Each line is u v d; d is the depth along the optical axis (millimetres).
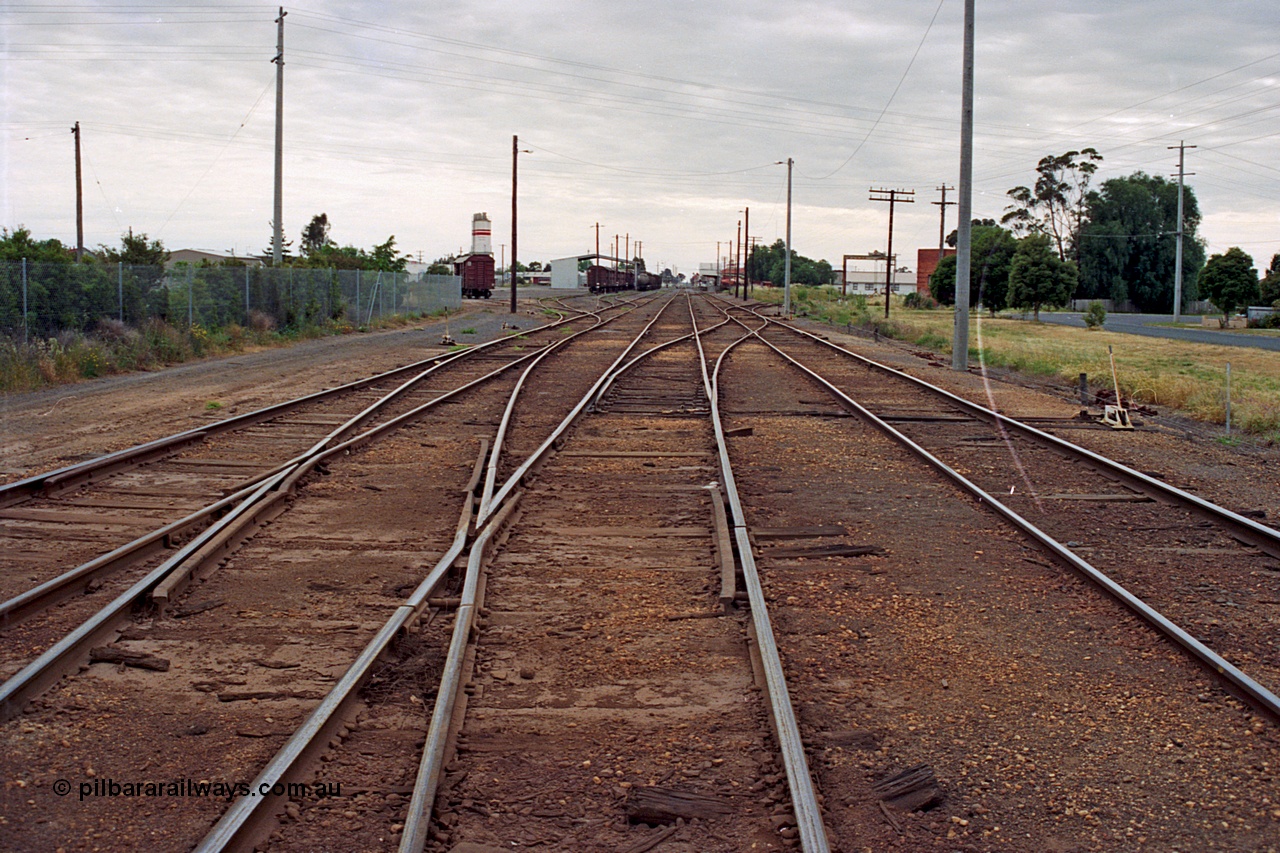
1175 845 4059
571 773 4562
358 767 4566
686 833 4090
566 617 6625
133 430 13789
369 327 39469
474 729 4977
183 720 5043
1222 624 6773
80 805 4195
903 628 6574
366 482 10742
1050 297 68062
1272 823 4234
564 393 19016
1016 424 15516
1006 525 9328
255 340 30312
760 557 8125
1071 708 5379
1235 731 5109
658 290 180875
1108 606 7043
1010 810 4324
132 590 6465
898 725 5137
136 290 26203
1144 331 57469
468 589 6699
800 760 4426
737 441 13945
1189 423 18016
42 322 22984
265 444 12852
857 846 4031
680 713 5211
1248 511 10227
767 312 67750
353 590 7117
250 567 7609
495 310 60031
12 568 7371
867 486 11039
